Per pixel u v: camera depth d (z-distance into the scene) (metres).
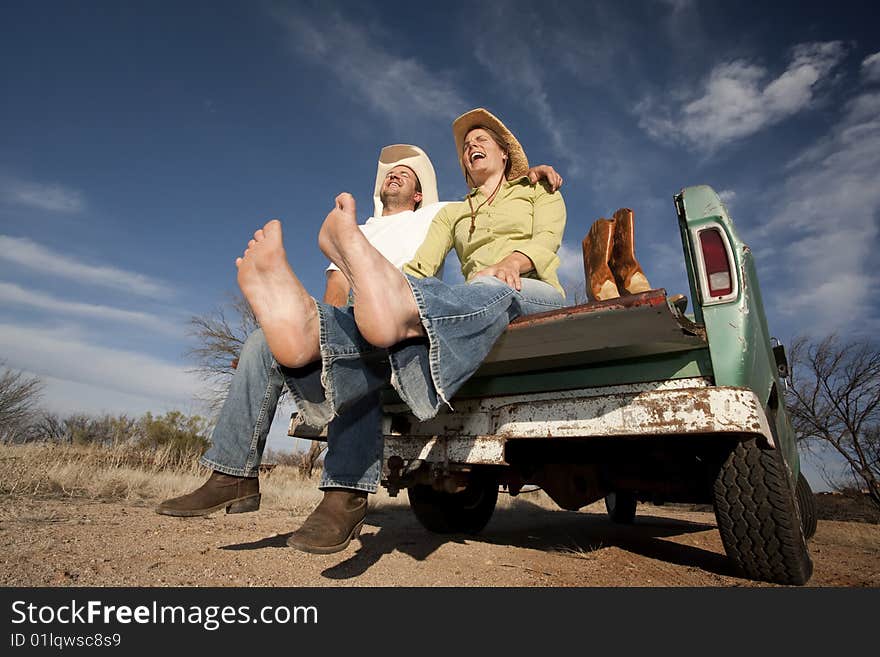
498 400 2.46
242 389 2.11
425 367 1.70
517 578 2.24
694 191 2.30
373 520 4.02
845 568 2.89
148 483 5.21
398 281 1.55
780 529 2.12
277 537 2.83
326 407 1.76
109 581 1.82
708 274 2.14
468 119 3.65
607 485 3.14
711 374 2.08
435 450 2.50
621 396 2.12
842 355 11.44
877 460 10.30
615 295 2.68
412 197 4.28
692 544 3.62
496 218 3.20
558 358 2.24
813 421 11.52
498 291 2.00
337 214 1.46
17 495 3.97
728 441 2.24
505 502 6.94
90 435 13.30
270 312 1.57
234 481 2.05
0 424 13.04
